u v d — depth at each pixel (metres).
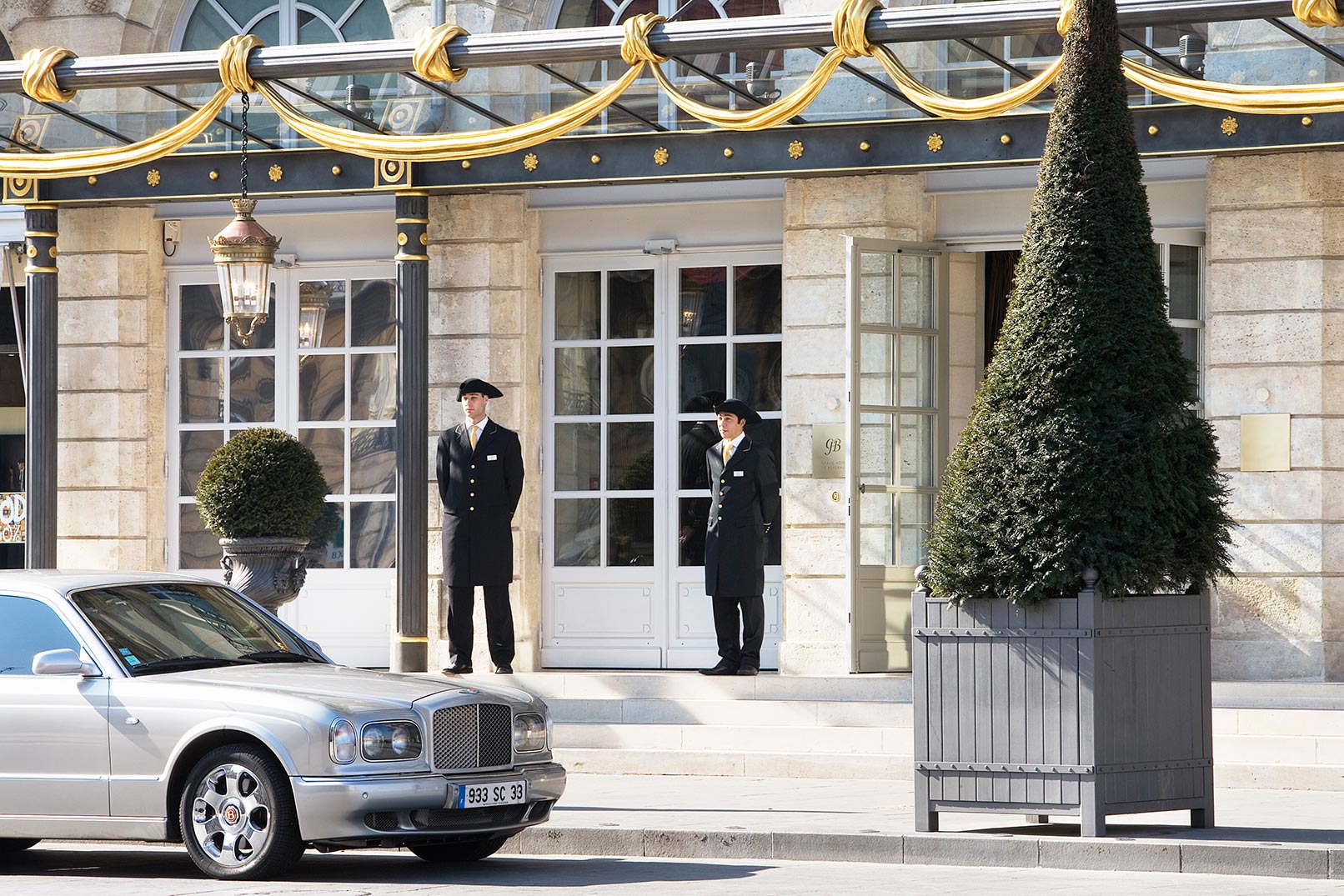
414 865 17.19
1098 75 17.03
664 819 18.62
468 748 16.28
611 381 28.62
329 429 29.80
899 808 19.52
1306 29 22.38
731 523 25.09
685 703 24.30
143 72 24.34
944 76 24.61
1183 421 17.19
